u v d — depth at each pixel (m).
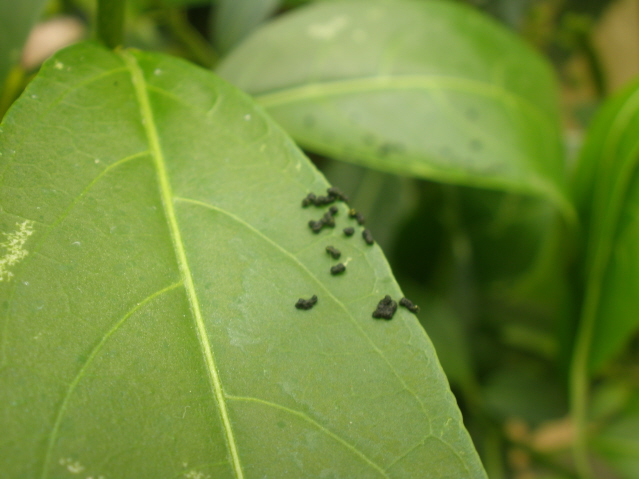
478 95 0.12
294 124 0.11
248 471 0.08
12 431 0.07
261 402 0.08
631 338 0.19
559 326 0.13
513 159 0.11
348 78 0.12
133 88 0.09
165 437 0.08
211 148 0.09
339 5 0.12
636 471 0.17
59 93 0.09
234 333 0.08
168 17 0.16
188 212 0.08
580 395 0.12
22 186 0.08
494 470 0.17
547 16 0.22
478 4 0.18
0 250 0.08
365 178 0.17
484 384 0.19
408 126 0.11
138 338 0.08
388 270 0.08
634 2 0.31
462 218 0.17
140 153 0.09
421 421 0.08
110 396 0.08
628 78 0.31
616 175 0.12
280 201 0.09
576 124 0.21
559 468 0.18
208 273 0.08
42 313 0.08
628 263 0.12
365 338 0.08
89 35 0.17
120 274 0.08
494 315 0.20
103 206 0.08
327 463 0.08
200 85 0.09
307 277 0.08
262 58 0.12
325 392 0.08
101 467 0.07
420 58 0.12
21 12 0.10
